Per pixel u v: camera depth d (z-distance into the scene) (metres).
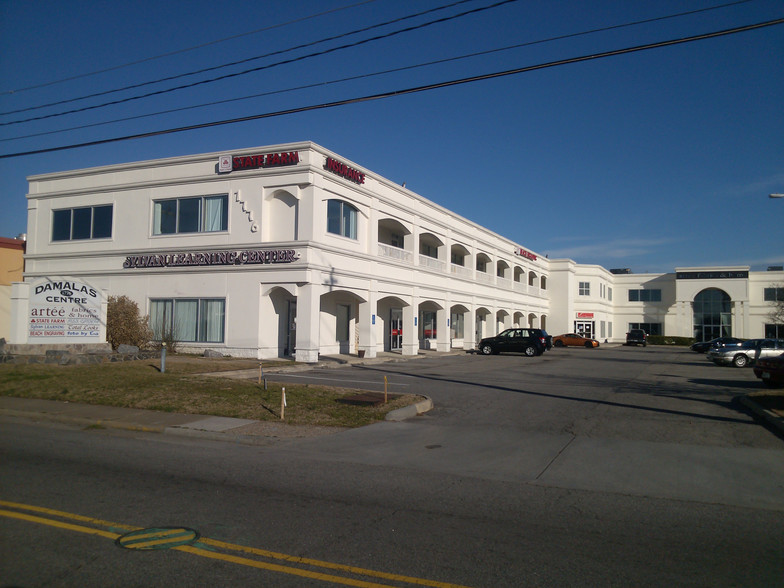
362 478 8.77
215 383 17.64
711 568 5.48
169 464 9.44
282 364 25.00
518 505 7.50
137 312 27.44
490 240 48.62
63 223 31.80
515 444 11.34
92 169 30.83
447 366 28.59
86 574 5.12
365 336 31.06
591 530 6.55
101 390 16.11
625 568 5.44
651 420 13.87
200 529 6.29
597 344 55.34
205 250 28.03
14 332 21.73
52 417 13.44
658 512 7.30
